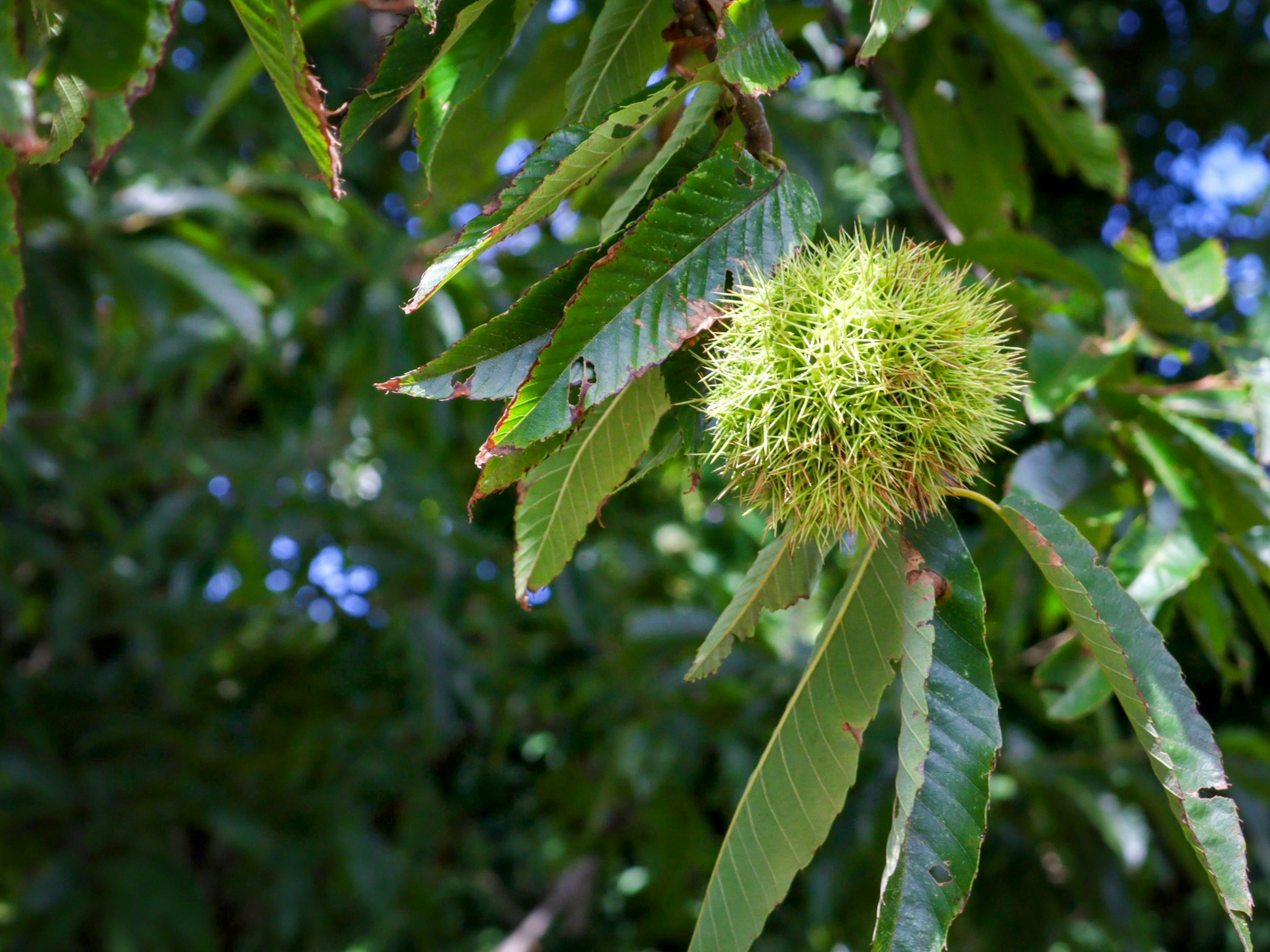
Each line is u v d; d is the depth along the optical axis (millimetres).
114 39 328
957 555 331
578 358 305
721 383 331
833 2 558
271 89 1245
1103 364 459
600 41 356
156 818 1364
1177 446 458
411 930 1471
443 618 1121
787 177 325
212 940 1312
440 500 1075
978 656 323
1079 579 322
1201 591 484
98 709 1416
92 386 821
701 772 1075
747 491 346
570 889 1384
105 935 1237
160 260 728
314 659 1359
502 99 516
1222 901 301
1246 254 1394
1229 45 1739
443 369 314
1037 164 1589
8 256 297
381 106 343
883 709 983
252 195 829
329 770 1438
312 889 1414
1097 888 936
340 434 1170
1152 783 921
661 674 1093
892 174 1300
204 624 1374
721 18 312
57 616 1246
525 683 1222
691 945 337
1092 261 712
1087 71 583
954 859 311
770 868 331
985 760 316
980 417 332
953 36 594
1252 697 1542
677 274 313
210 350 984
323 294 771
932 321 326
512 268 805
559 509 358
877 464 323
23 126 277
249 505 1114
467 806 1541
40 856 1317
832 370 322
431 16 303
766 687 1055
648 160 468
